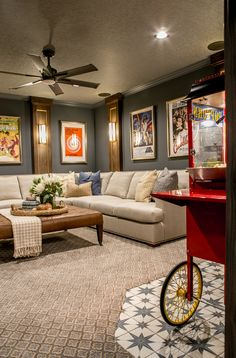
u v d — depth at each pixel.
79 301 2.02
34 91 5.54
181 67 4.47
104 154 6.66
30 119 6.04
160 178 3.80
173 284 1.75
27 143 6.02
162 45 3.65
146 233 3.40
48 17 2.90
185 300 1.78
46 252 3.19
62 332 1.64
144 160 5.50
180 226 3.63
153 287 2.23
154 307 1.93
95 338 1.58
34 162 6.00
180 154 4.71
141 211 3.43
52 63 4.15
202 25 3.16
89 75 4.75
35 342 1.55
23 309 1.91
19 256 2.91
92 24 3.07
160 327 1.69
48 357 1.43
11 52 3.69
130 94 5.74
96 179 5.54
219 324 1.73
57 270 2.63
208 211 1.67
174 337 1.60
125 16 2.93
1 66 4.17
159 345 1.53
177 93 4.75
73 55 3.89
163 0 2.68
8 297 2.09
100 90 5.64
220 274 2.48
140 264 2.75
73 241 3.66
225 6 0.68
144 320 1.77
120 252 3.16
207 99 1.79
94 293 2.14
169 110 4.88
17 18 2.89
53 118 6.35
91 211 3.54
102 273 2.54
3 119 5.70
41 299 2.06
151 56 4.00
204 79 1.70
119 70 4.54
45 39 3.37
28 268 2.70
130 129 5.77
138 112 5.53
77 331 1.65
